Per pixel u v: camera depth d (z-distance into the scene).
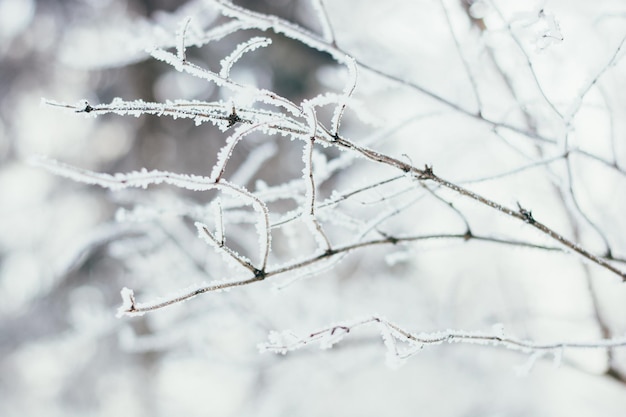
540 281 3.39
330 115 6.83
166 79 7.87
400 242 1.32
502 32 1.69
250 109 1.04
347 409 4.48
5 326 9.47
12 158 9.35
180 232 2.64
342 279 4.03
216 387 6.40
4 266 9.75
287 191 1.58
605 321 2.04
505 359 4.18
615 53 1.30
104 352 7.93
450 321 3.04
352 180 5.68
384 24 2.46
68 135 9.07
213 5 1.35
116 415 8.40
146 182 0.94
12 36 8.43
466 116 1.57
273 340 1.14
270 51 7.23
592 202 2.11
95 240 2.62
